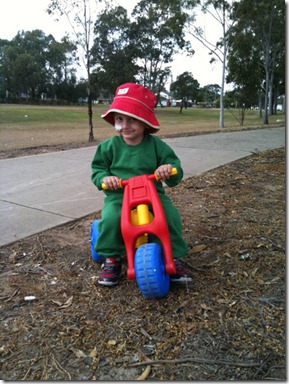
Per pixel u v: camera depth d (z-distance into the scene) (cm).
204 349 183
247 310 212
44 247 299
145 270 210
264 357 176
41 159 658
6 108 3800
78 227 341
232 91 2583
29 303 225
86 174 536
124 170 257
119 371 172
